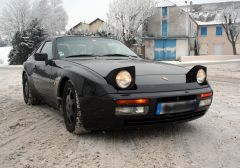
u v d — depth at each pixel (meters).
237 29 44.72
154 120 3.58
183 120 3.80
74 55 4.75
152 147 3.58
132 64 4.25
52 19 55.28
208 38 47.97
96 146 3.61
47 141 3.80
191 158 3.27
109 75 3.51
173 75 3.95
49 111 5.52
